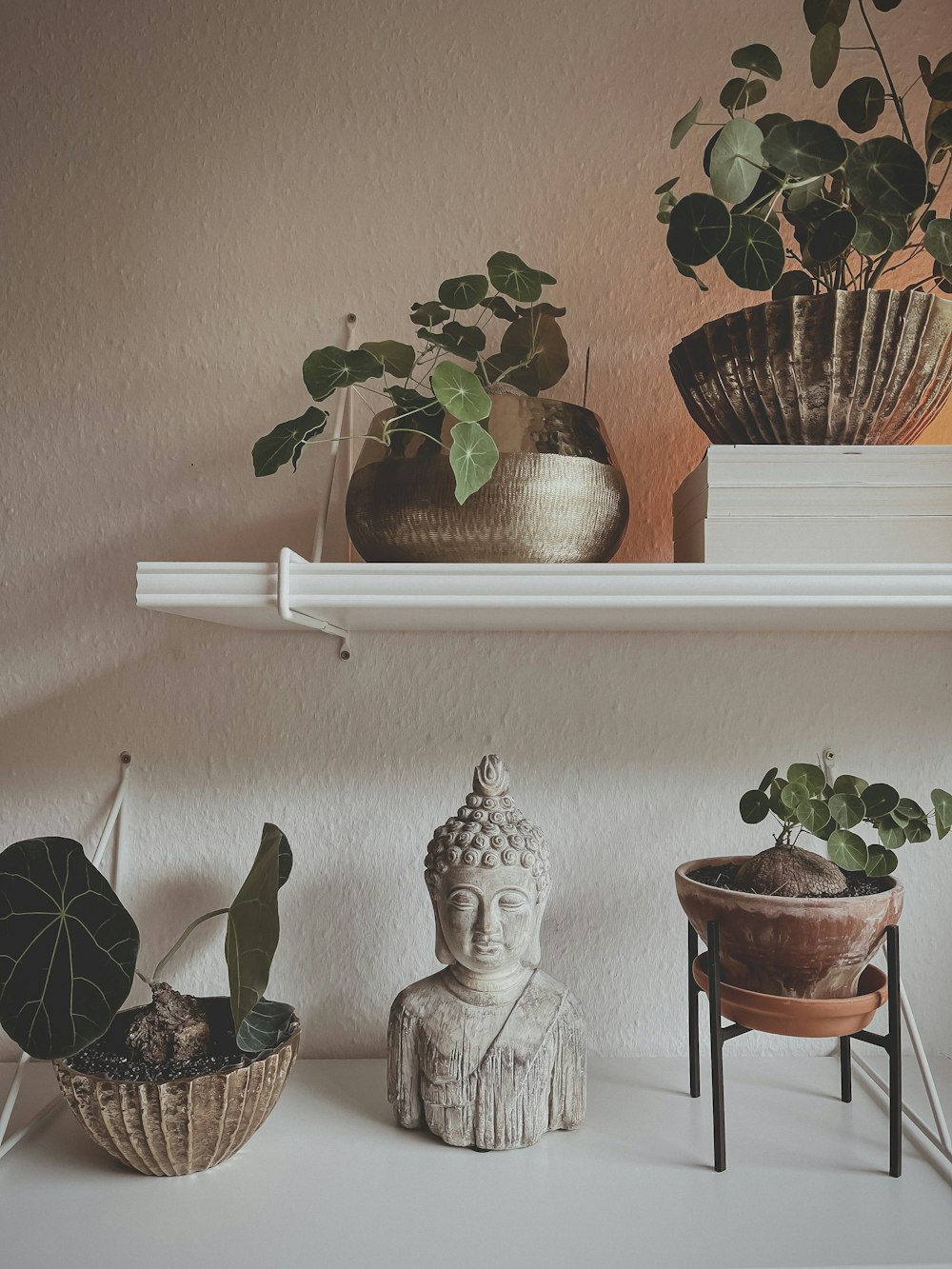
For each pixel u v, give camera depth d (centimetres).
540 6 84
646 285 84
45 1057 60
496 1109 65
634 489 84
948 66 61
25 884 63
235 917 64
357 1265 54
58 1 84
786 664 83
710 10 84
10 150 84
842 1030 62
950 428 82
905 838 66
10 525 84
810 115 83
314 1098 75
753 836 83
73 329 84
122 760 84
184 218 84
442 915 67
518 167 84
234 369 84
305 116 84
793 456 61
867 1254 55
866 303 59
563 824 83
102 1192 62
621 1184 62
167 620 84
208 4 84
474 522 61
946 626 79
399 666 83
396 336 84
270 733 84
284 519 84
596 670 83
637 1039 83
